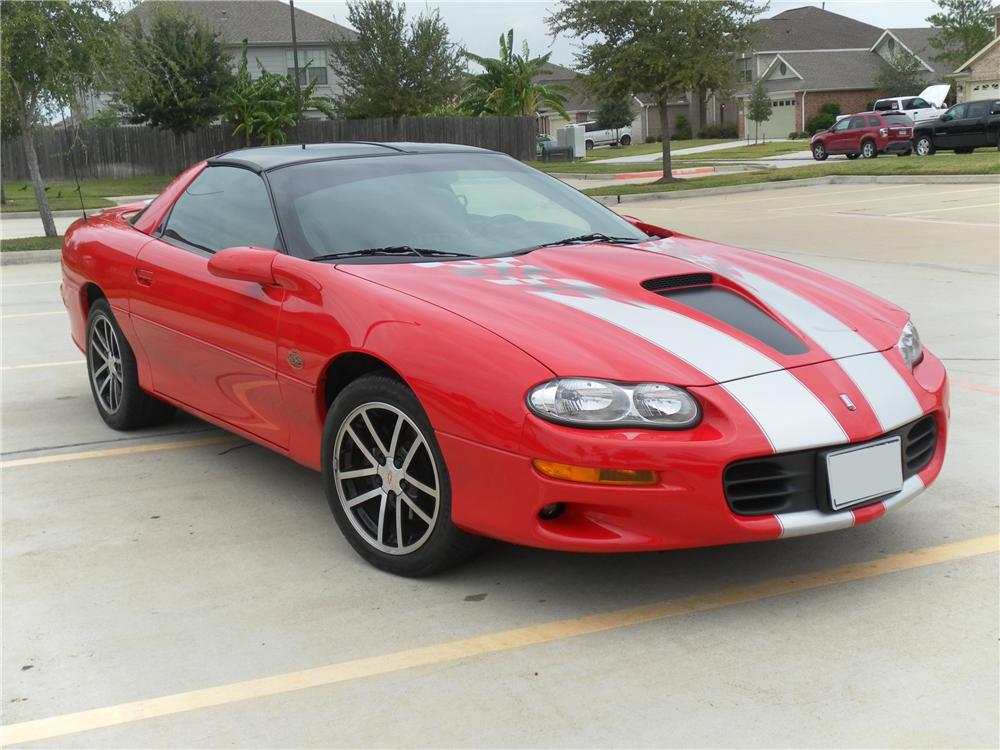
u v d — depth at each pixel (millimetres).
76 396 5418
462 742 2186
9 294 9812
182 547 3314
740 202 18250
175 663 2562
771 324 2955
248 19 53656
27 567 3188
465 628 2697
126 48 16109
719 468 2508
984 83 41750
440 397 2721
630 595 2855
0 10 14711
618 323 2822
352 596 2914
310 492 3824
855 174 21000
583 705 2311
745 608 2756
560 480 2541
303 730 2254
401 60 39781
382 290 3025
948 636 2561
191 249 3932
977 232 11117
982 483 3666
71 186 33188
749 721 2221
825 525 2637
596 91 25922
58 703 2396
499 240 3504
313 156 3900
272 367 3328
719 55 25141
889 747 2107
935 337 6148
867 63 59000
